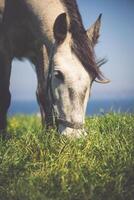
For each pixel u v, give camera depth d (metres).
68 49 7.12
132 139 7.57
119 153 7.14
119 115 8.86
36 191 6.43
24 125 13.80
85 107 7.04
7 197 6.44
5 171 6.96
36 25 8.09
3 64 8.68
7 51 8.69
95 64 6.95
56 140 7.43
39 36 8.06
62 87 7.05
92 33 7.30
